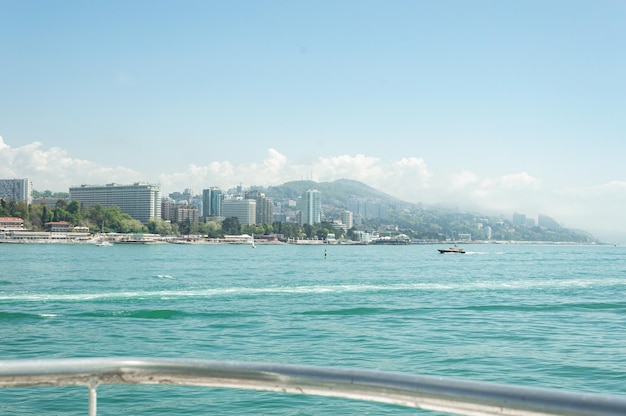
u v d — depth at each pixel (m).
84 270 90.31
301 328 29.38
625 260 152.12
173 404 13.32
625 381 17.16
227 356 21.91
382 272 89.06
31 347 23.92
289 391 2.39
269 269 97.56
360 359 20.95
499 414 1.94
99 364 2.51
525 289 56.03
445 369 19.14
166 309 37.75
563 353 21.89
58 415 12.52
